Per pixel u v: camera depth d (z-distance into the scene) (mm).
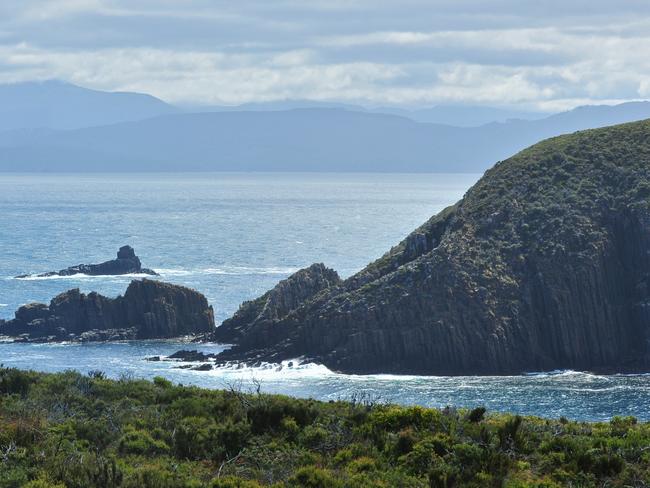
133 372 157500
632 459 60062
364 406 70938
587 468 58406
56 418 65500
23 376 74562
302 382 154250
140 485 52500
